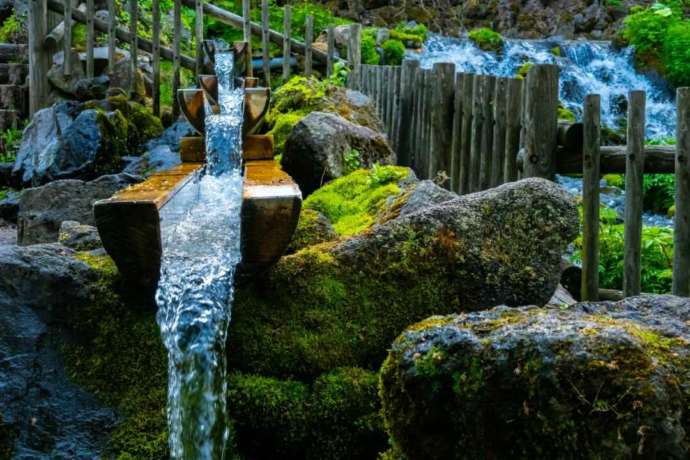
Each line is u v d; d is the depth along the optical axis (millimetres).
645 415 1545
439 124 5691
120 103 8594
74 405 2316
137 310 2436
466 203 2666
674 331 1871
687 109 3412
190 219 2580
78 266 2455
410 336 1856
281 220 2293
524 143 4180
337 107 7098
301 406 2365
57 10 9586
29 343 2344
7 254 2414
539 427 1637
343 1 16281
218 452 2229
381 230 2619
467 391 1707
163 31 11125
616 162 3719
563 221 2676
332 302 2518
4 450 2207
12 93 9859
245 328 2455
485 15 16594
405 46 13656
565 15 16156
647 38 13445
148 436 2281
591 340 1636
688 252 3465
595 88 12961
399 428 1840
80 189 5316
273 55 11438
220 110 4547
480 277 2588
